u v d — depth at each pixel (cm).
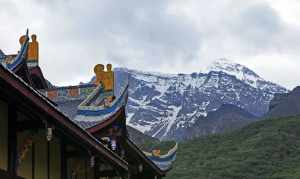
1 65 1783
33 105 2084
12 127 2205
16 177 2211
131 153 3894
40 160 2536
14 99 2053
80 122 3372
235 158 15212
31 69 3562
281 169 14200
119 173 3269
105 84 3781
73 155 2753
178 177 14075
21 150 2341
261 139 16275
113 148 3350
